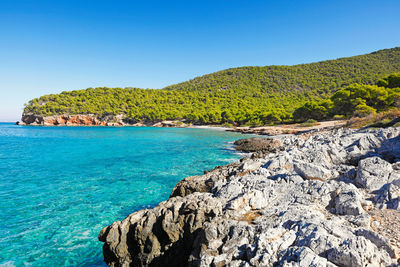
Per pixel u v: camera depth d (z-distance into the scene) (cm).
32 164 2661
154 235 957
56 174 2228
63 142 4825
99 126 12962
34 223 1258
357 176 1082
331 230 641
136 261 945
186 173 2267
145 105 14762
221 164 2659
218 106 14500
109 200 1582
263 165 1567
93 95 15262
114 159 2953
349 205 813
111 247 988
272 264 555
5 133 7375
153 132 8062
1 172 2303
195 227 882
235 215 879
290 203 948
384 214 792
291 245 619
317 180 1072
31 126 12600
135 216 1053
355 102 5859
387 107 5191
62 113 13250
